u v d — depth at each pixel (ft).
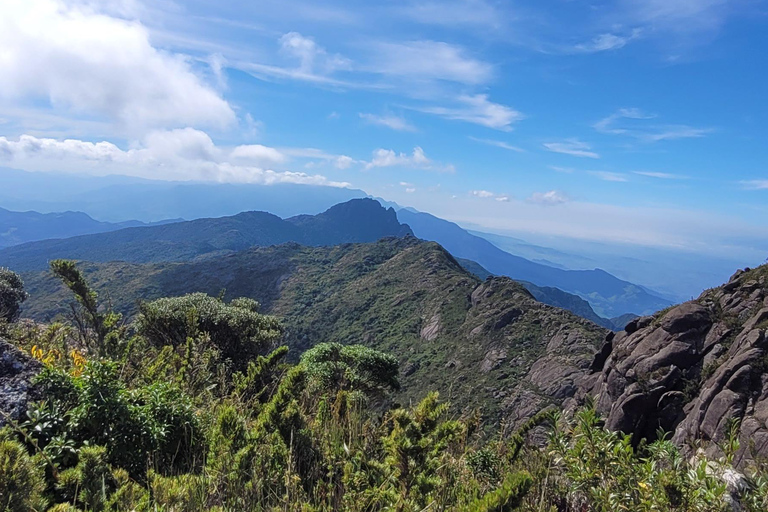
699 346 51.11
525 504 6.47
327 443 9.50
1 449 5.17
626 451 6.48
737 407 38.60
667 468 6.56
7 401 8.04
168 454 8.84
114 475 6.45
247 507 6.63
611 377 55.42
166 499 6.31
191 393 13.14
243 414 11.39
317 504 7.23
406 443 6.12
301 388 8.98
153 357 18.88
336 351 40.24
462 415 10.90
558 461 7.27
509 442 9.21
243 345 36.83
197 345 18.37
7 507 4.85
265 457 7.56
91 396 8.27
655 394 48.49
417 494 6.13
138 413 8.79
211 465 7.50
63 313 17.25
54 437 7.54
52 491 6.24
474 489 7.13
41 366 9.20
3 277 48.08
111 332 16.98
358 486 7.18
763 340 43.24
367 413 13.01
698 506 5.53
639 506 5.72
